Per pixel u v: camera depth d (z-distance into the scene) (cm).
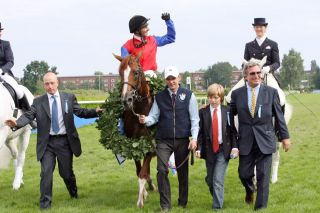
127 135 634
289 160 1029
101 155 1166
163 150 594
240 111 578
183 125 590
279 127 576
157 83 645
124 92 591
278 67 780
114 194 722
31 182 829
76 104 657
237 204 625
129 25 681
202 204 637
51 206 638
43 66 4100
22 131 772
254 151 585
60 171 648
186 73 5019
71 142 635
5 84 725
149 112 619
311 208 590
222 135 584
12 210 622
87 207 634
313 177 812
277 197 665
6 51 771
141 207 620
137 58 613
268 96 577
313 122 2042
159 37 711
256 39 806
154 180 838
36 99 637
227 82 7838
